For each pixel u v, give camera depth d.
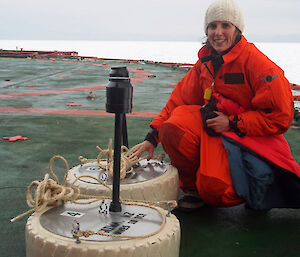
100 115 4.91
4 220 1.93
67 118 4.68
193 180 2.16
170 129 2.06
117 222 1.41
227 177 1.93
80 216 1.46
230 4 1.98
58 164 2.87
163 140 2.12
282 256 1.66
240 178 1.92
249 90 2.03
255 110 2.05
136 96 6.84
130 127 4.17
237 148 1.95
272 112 1.94
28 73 11.42
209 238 1.81
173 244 1.34
